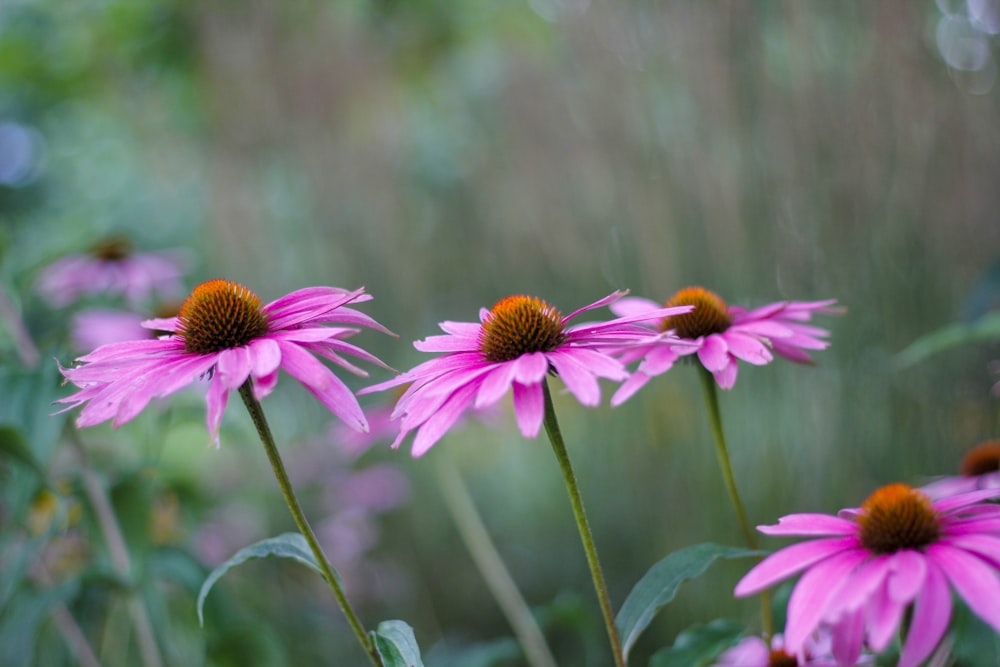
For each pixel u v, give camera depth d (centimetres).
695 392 161
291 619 178
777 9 153
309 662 176
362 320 97
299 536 97
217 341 95
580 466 203
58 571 135
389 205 261
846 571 87
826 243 145
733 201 155
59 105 343
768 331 102
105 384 94
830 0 145
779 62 153
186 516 148
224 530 188
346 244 264
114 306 159
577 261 201
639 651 167
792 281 150
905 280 140
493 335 96
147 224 307
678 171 166
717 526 156
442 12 313
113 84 306
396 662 93
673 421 166
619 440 185
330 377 93
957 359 135
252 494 204
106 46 307
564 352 94
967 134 138
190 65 308
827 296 146
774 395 149
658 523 172
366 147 271
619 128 175
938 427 136
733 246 157
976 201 138
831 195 144
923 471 137
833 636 89
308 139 269
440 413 94
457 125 275
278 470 94
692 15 159
